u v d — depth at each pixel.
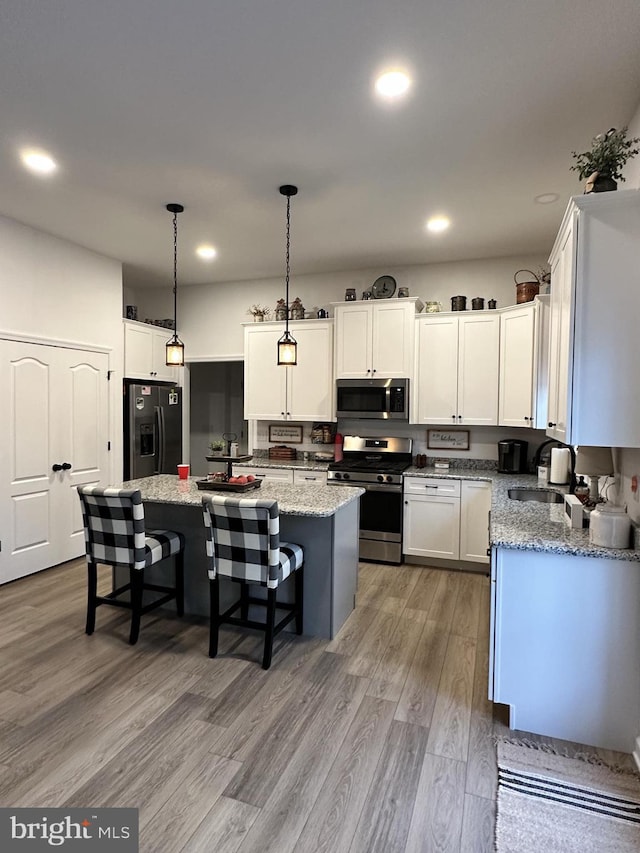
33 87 2.20
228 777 1.87
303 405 5.07
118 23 1.82
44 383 4.11
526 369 4.01
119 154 2.79
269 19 1.80
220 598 3.27
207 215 3.66
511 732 2.16
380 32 1.86
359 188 3.19
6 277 3.76
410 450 4.92
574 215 2.00
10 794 1.77
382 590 3.80
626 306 1.94
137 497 2.76
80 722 2.18
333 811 1.72
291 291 5.44
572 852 1.57
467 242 4.22
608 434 1.98
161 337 5.58
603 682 2.07
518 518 2.63
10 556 3.85
